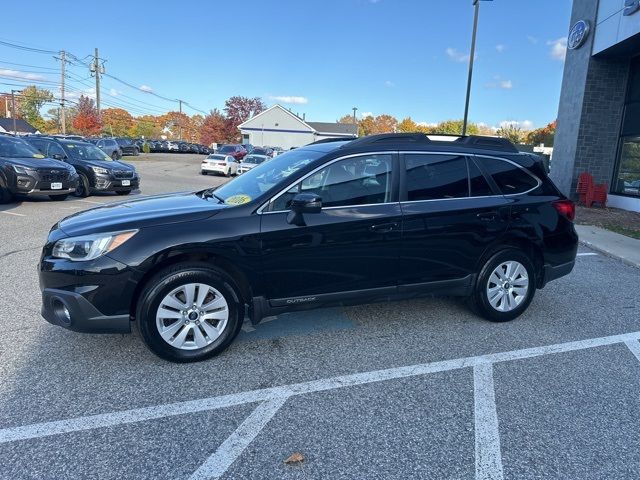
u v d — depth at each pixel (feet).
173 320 11.80
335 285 13.12
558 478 8.23
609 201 47.78
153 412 9.89
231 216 12.05
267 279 12.38
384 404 10.43
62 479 7.90
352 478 8.13
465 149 14.83
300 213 12.36
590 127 47.75
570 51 50.06
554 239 15.55
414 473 8.28
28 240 24.90
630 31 38.91
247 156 89.30
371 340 13.74
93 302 11.14
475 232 14.38
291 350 12.96
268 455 8.66
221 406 10.19
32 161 38.55
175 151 188.96
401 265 13.69
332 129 218.18
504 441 9.22
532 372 12.07
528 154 16.01
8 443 8.76
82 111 211.00
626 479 8.24
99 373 11.39
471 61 55.01
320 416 9.92
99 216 12.50
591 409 10.42
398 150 13.87
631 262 24.11
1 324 14.03
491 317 15.21
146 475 8.06
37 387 10.69
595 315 16.39
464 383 11.43
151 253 11.27
